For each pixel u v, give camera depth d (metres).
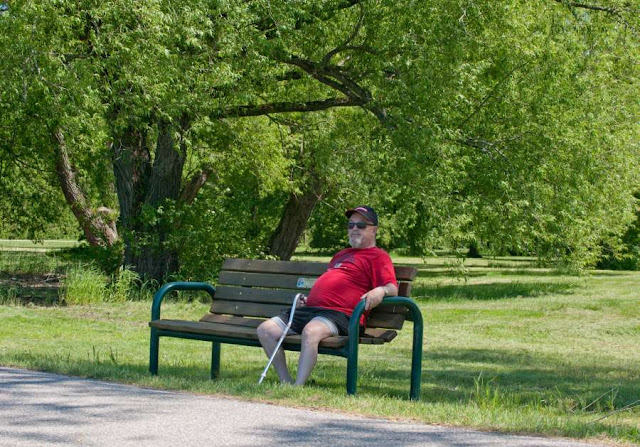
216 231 19.77
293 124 24.58
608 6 19.59
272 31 17.47
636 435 4.49
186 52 16.44
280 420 4.51
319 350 5.98
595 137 20.20
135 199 19.50
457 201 19.81
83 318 13.70
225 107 18.25
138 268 19.11
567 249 24.62
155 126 17.80
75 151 19.95
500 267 40.69
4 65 13.78
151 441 3.93
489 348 11.70
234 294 6.93
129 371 6.42
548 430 4.49
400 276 6.32
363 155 20.56
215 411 4.71
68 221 32.12
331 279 6.16
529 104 18.70
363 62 17.84
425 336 13.22
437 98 16.28
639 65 21.56
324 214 30.52
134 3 14.61
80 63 14.72
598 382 8.23
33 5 13.38
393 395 6.63
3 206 27.70
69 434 4.05
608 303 18.39
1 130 19.48
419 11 16.30
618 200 24.42
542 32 18.83
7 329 11.62
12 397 5.04
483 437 4.21
